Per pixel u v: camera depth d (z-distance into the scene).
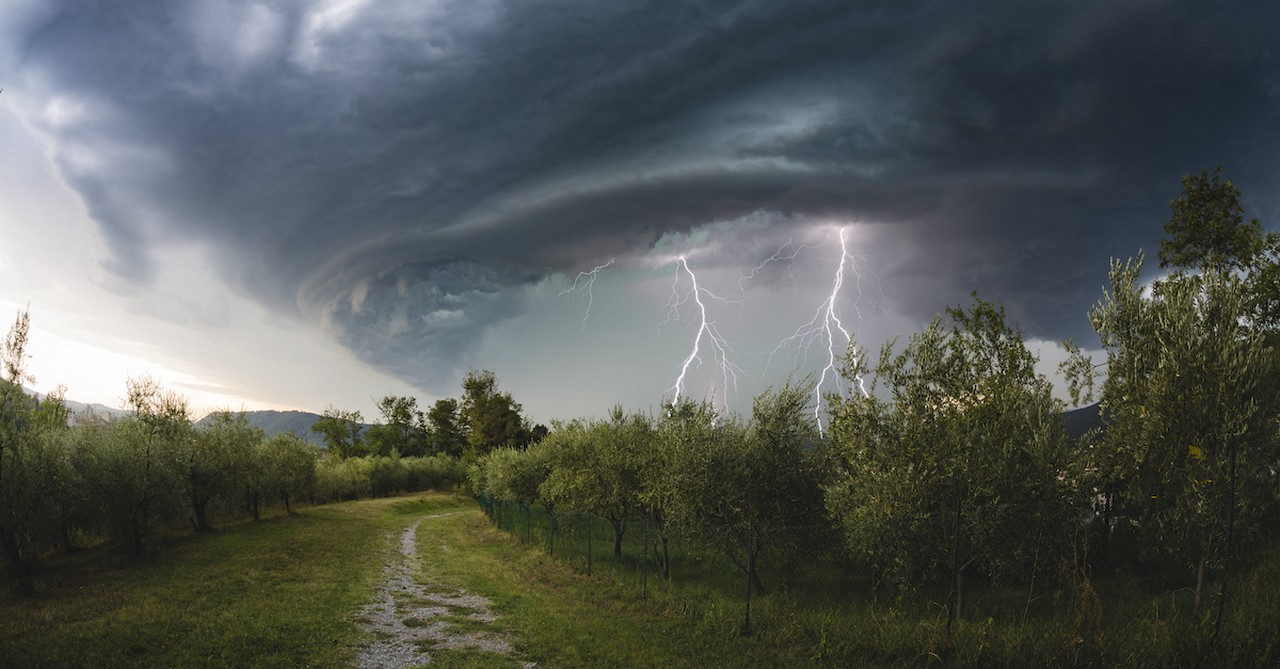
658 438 20.67
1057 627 10.67
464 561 26.19
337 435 104.81
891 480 13.52
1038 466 13.75
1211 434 10.58
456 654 11.73
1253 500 11.08
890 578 14.41
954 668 10.12
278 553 25.22
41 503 19.22
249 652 11.27
